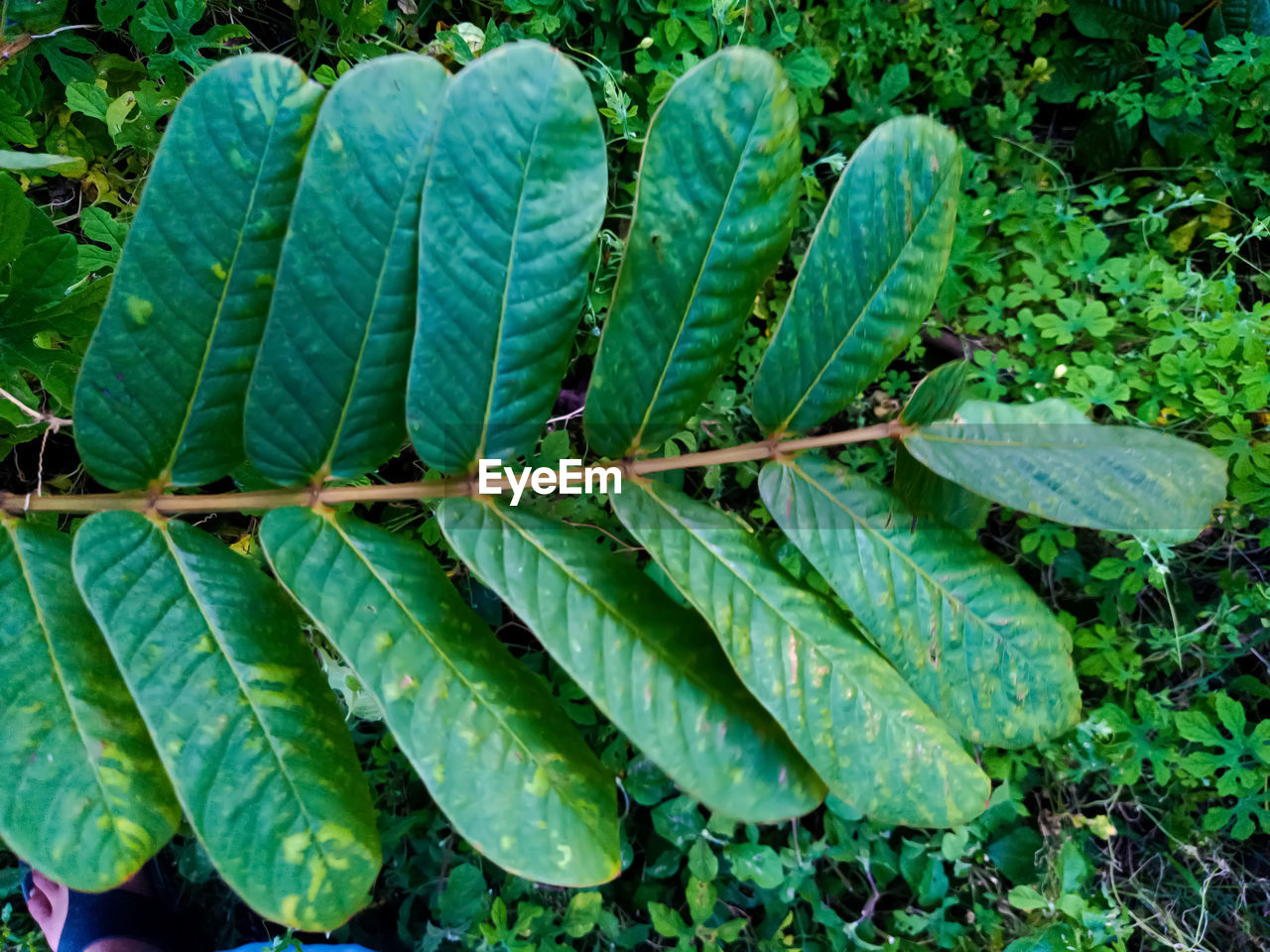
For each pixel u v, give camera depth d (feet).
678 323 1.20
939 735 1.18
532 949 2.13
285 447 1.17
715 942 2.21
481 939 2.25
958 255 2.46
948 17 2.57
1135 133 2.64
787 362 1.25
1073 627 2.41
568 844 1.09
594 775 1.13
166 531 1.16
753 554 1.23
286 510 1.18
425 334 1.13
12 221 1.34
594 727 2.38
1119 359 2.39
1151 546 2.24
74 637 1.13
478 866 2.35
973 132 2.72
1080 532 2.48
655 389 1.23
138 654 1.09
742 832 2.39
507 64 1.10
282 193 1.12
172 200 1.09
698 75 1.13
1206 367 2.23
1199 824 2.39
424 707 1.10
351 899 1.08
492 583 1.15
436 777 1.08
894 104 2.62
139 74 1.94
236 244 1.12
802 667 1.17
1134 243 2.60
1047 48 2.69
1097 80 2.66
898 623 1.25
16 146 1.80
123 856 1.07
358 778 1.12
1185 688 2.42
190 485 1.19
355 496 1.20
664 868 2.38
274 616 1.15
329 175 1.09
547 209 1.13
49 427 1.66
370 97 1.09
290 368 1.14
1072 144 2.77
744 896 2.43
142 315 1.11
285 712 1.11
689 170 1.15
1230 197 2.56
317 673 1.15
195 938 2.55
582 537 1.22
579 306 1.17
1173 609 2.30
